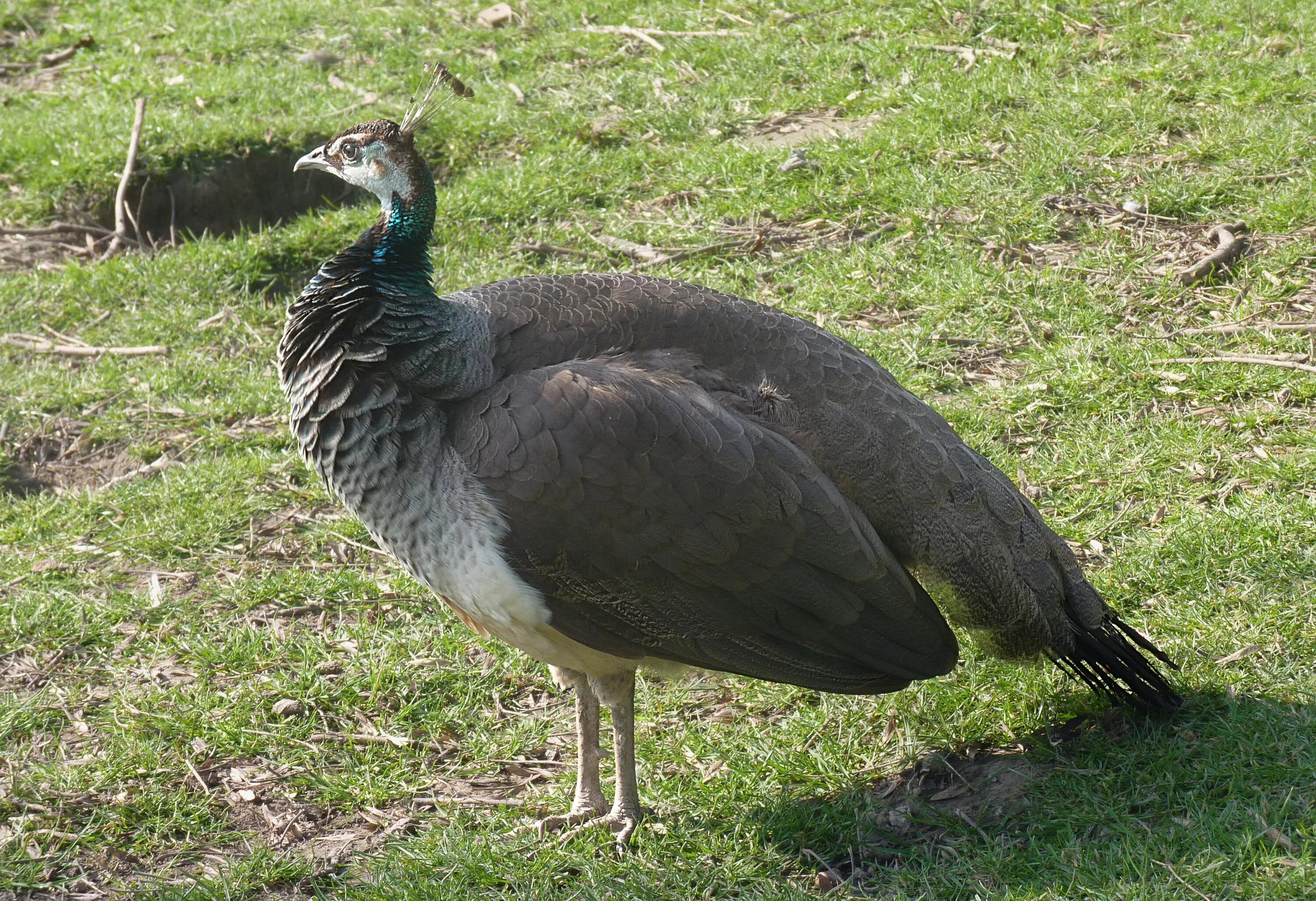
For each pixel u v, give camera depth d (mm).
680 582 7379
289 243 15727
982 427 11336
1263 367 11359
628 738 7977
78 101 19609
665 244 14969
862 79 17859
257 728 9141
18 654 10023
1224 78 16281
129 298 14977
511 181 16312
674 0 21016
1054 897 6809
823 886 7398
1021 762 8109
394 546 7801
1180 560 9383
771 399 7656
